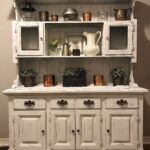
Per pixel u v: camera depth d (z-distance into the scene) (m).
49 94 2.56
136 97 2.56
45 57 2.78
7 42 3.07
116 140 2.59
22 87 2.74
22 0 2.82
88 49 2.79
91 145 2.59
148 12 3.04
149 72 3.10
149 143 3.12
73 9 2.82
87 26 2.98
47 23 2.76
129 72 2.98
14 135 2.60
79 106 2.57
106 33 2.72
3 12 3.03
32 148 2.60
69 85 2.79
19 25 2.71
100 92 2.54
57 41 2.94
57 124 2.59
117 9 2.84
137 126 2.58
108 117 2.58
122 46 2.78
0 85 3.11
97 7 2.99
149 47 3.07
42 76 3.04
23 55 2.74
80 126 2.59
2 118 3.13
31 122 2.59
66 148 2.60
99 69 3.04
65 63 3.04
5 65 3.09
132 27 2.70
